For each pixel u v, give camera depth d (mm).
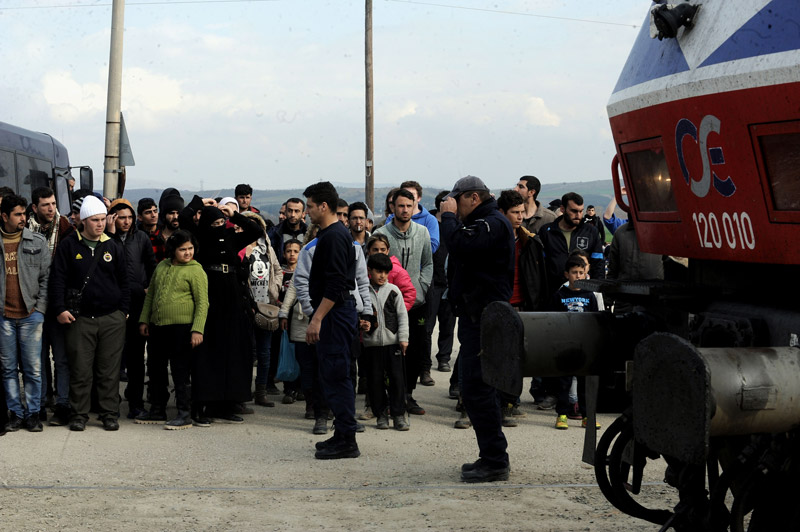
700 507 3953
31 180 15484
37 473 6379
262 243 9312
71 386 7840
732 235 3738
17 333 7695
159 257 9406
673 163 4051
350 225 9328
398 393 7953
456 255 6027
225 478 6305
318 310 6750
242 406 8727
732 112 3590
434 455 7016
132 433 7812
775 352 3398
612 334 4246
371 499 5699
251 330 8359
